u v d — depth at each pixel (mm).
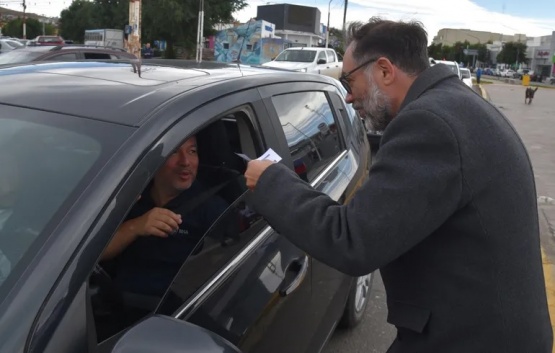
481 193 1449
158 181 2029
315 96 3252
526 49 98938
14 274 1395
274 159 1776
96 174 1562
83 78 2111
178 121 1790
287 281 2201
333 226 1498
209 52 34375
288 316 2197
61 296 1354
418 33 1613
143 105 1808
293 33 44125
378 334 3758
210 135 2207
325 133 3178
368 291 3865
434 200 1419
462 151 1426
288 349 2213
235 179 2266
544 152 11617
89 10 41688
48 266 1385
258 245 2184
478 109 1496
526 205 1515
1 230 1508
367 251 1442
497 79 70875
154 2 32625
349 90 1739
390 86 1634
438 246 1519
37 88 1975
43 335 1299
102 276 1603
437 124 1437
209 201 2152
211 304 1842
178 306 1763
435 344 1564
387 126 1583
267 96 2512
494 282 1489
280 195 1594
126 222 1836
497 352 1525
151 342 1358
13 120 1797
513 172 1485
